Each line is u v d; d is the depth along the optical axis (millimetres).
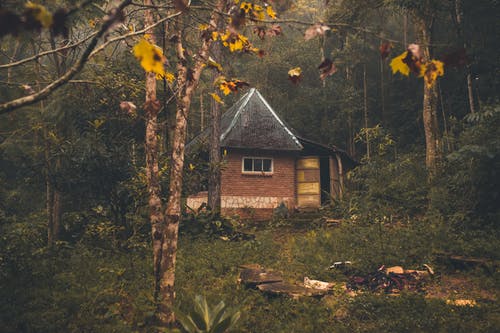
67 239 10938
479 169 11523
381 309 6492
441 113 22594
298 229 14805
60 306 6281
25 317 5832
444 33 21641
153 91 6105
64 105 9117
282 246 11648
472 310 6367
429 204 12875
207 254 9875
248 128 17953
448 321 5910
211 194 15141
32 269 7824
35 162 9977
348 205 14719
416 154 19406
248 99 19203
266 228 14906
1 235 8391
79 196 10312
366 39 23578
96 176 9789
